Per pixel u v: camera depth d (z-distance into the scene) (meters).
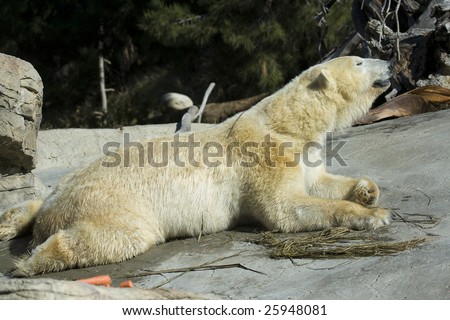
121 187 8.40
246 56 24.72
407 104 14.24
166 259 7.98
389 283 6.29
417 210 8.46
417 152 10.70
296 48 24.27
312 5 23.53
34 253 7.89
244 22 23.62
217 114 25.14
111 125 27.95
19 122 10.18
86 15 27.42
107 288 5.57
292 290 6.54
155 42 26.98
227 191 8.70
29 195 11.12
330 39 23.16
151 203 8.46
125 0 26.73
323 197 9.04
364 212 8.07
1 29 27.30
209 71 27.61
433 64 15.85
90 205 8.23
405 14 17.77
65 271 7.93
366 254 7.17
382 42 16.66
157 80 30.78
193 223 8.65
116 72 32.44
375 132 12.48
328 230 8.03
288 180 8.50
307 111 8.91
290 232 8.43
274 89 23.69
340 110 9.16
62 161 16.78
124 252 8.02
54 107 29.64
